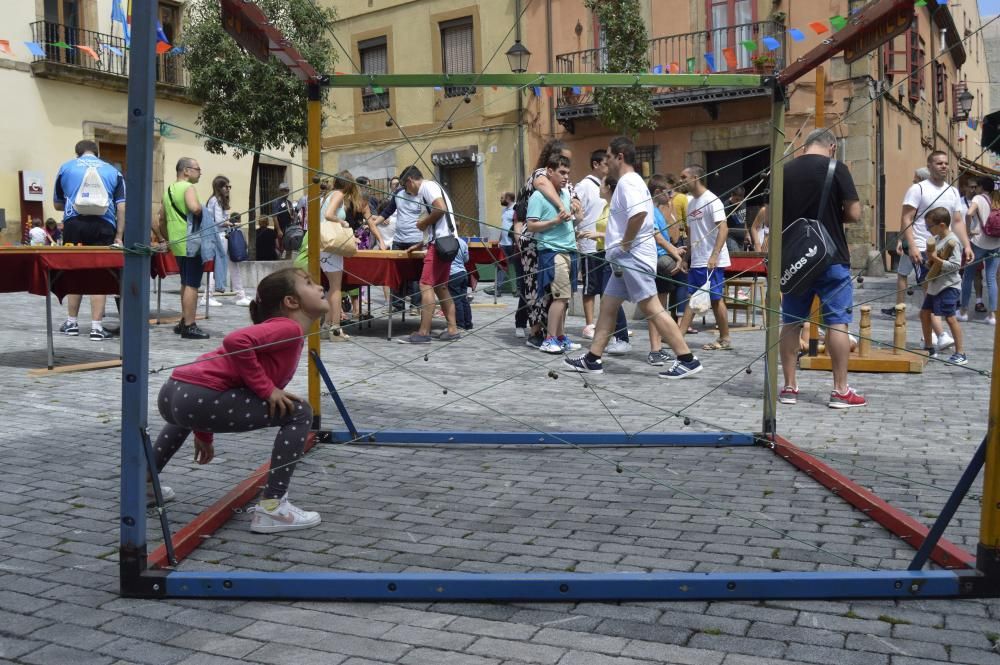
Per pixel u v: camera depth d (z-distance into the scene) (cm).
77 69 2444
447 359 849
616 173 742
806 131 2177
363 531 351
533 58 2517
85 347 880
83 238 857
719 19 2261
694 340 995
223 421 338
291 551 327
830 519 367
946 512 288
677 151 2406
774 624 264
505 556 322
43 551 330
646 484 422
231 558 319
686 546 333
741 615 271
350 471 445
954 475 439
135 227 282
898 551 329
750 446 502
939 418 582
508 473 442
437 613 274
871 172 2139
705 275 911
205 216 1077
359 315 1080
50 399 625
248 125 2106
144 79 277
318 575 286
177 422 343
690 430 541
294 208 1309
